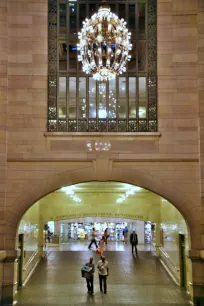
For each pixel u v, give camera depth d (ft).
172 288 64.69
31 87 60.54
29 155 59.41
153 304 56.29
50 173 59.41
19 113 60.08
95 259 88.43
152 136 59.72
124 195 91.66
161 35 61.31
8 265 57.67
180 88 60.59
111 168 59.57
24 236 67.15
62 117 61.00
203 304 57.06
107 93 61.52
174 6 61.57
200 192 59.00
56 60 61.82
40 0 61.72
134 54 61.98
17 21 61.31
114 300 57.98
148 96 61.26
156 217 91.30
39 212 90.22
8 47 60.90
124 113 61.26
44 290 63.36
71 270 77.51
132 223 132.05
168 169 59.67
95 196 92.38
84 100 61.36
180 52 61.00
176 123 60.08
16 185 59.06
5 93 59.93
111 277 71.82
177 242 67.87
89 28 44.06
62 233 132.46
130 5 62.80
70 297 59.41
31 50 61.05
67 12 62.64
